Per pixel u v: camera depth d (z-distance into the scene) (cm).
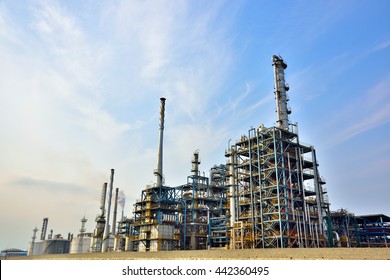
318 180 7950
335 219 8506
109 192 10994
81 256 6041
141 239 8300
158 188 8888
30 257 7400
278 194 6556
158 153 9394
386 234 8794
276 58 8475
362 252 2962
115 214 11700
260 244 6700
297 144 7519
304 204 7100
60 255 6625
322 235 7131
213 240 8238
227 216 8094
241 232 6750
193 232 8794
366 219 9012
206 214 9494
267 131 7250
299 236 6525
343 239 8006
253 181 7412
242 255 3622
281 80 8219
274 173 7112
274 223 6562
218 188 9975
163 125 9781
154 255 4616
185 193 9688
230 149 8275
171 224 8806
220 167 10275
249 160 7388
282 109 7925
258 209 7162
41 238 14400
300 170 7381
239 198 7569
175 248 8744
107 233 10594
